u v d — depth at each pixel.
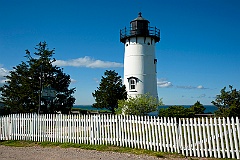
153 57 31.69
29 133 14.54
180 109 27.17
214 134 10.03
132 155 10.29
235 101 18.53
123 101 18.38
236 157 9.56
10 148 12.48
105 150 11.38
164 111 27.25
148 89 30.45
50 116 14.23
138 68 30.66
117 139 12.23
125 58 32.06
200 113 30.30
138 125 11.77
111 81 27.00
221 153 9.91
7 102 23.34
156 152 10.70
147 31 31.27
